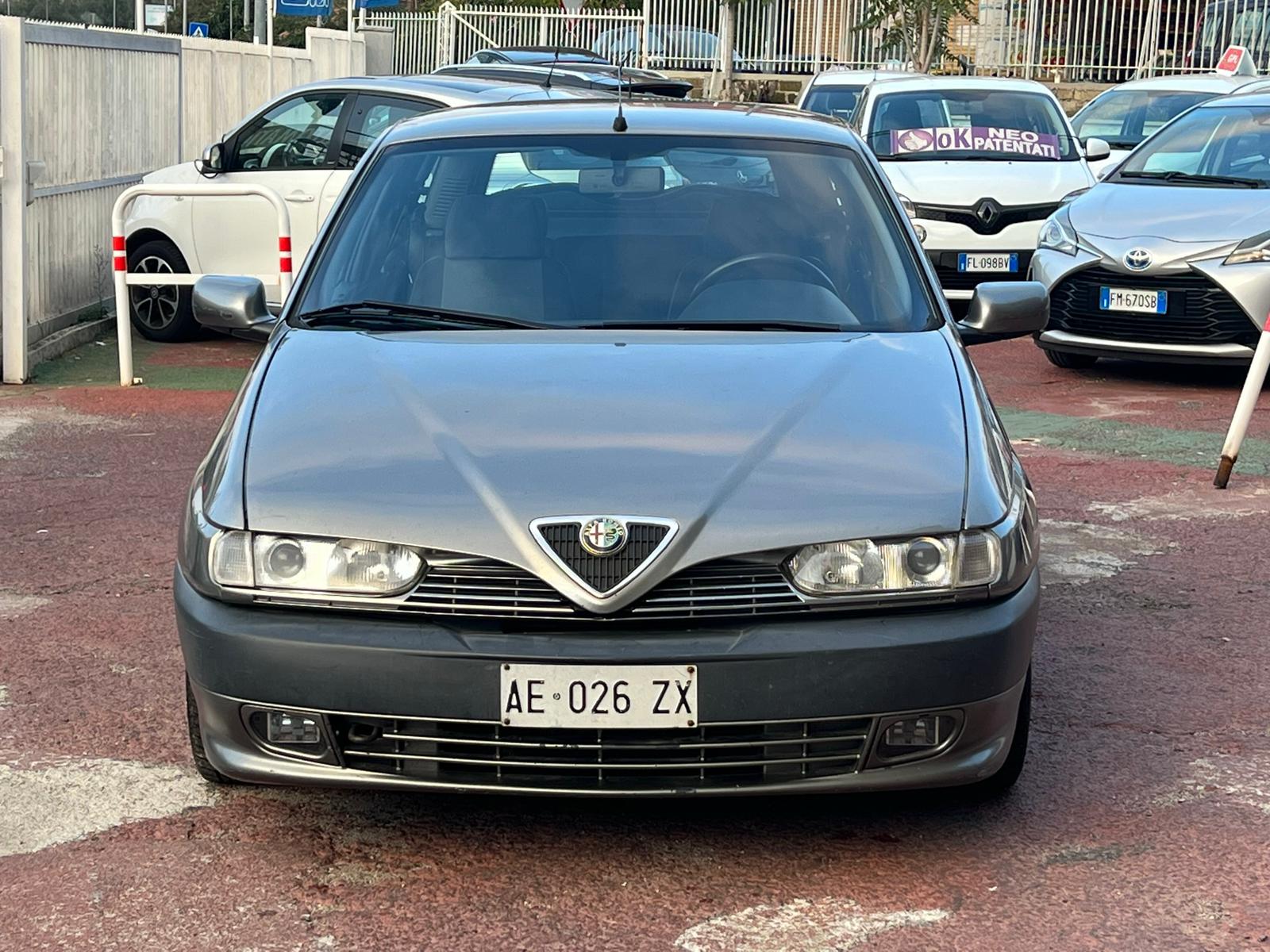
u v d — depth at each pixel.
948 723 3.42
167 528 6.39
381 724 3.36
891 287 4.55
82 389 9.43
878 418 3.73
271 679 3.36
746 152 4.94
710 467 3.46
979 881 3.50
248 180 10.62
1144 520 6.65
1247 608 5.50
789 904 3.38
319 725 3.38
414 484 3.44
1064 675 4.83
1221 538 6.39
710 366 3.96
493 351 4.07
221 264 10.91
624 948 3.20
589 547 3.30
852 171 4.93
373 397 3.80
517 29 30.05
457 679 3.28
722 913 3.34
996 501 3.55
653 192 4.79
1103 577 5.86
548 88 10.01
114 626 5.20
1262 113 10.64
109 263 11.84
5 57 9.25
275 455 3.60
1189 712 4.53
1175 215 9.77
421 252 4.64
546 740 3.31
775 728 3.34
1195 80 17.20
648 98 5.60
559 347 4.11
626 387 3.82
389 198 4.81
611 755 3.33
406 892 3.44
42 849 3.63
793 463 3.51
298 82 20.05
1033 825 3.79
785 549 3.34
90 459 7.57
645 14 28.94
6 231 9.46
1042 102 13.64
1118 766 4.14
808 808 3.88
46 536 6.25
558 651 3.26
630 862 3.58
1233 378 10.26
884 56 27.83
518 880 3.49
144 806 3.87
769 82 28.38
